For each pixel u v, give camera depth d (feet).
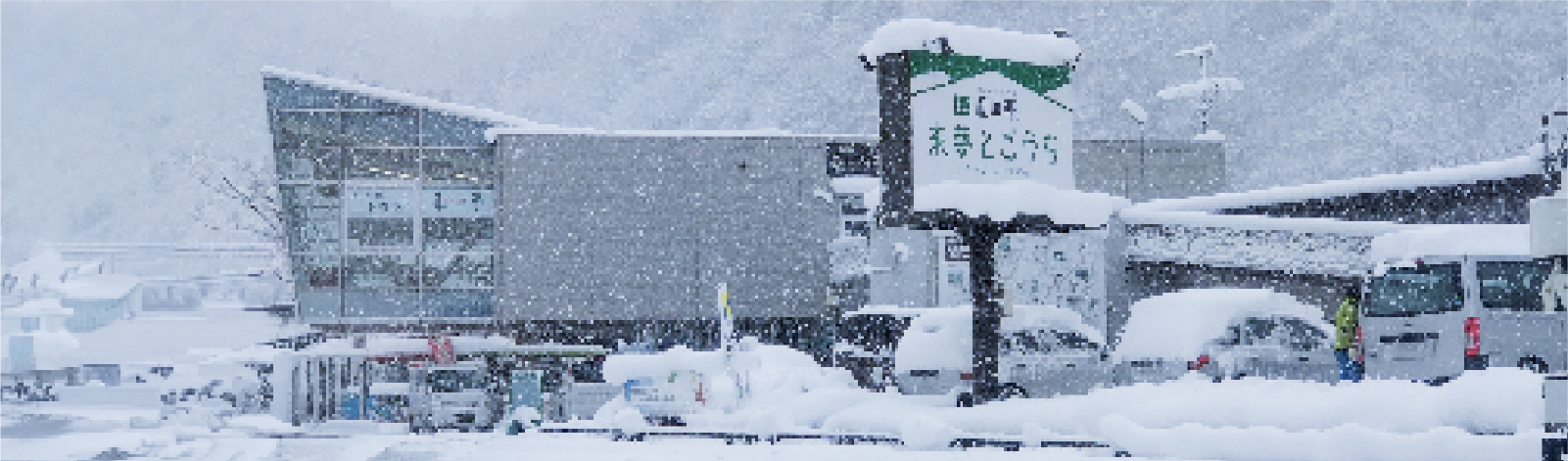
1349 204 148.36
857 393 97.96
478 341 137.69
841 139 192.54
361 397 129.39
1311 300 142.10
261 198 351.46
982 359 90.74
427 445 83.71
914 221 87.81
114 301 378.94
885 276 172.55
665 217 187.42
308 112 181.88
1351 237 134.41
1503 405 61.36
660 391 103.14
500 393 129.08
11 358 169.27
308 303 184.14
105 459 82.74
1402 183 137.28
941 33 87.30
